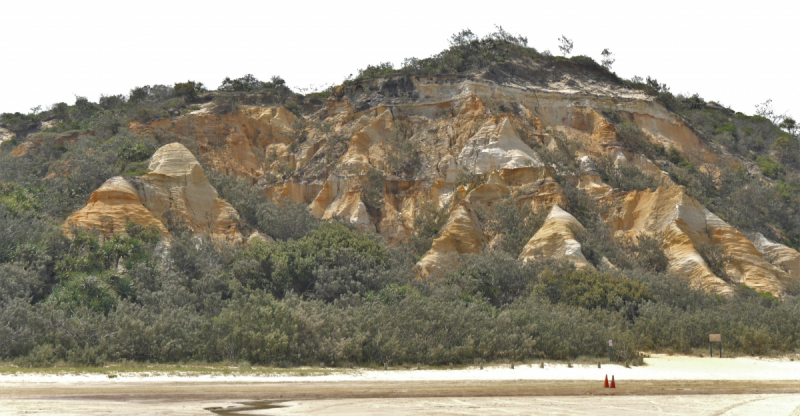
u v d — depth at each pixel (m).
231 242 51.94
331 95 91.19
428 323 32.94
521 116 78.12
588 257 54.28
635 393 23.44
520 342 33.91
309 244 45.50
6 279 33.88
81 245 41.09
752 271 55.34
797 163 92.88
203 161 77.94
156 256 41.28
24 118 110.19
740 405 21.08
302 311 31.83
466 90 80.44
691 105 107.12
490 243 59.69
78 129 93.25
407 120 81.62
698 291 47.59
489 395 22.30
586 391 23.77
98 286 34.88
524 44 95.94
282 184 77.94
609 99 82.75
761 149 95.38
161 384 22.66
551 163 68.38
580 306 42.31
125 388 21.53
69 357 26.75
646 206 61.62
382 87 86.44
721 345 37.09
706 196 70.69
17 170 73.00
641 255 56.38
